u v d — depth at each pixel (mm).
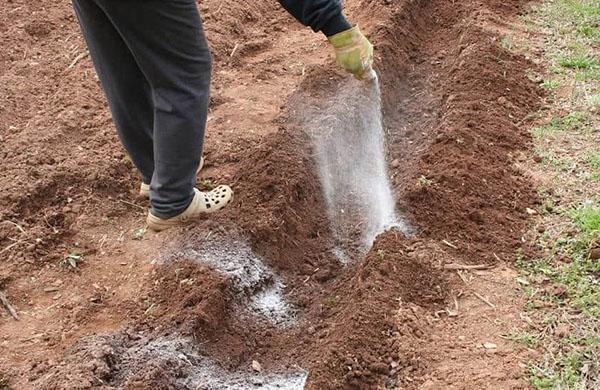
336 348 3521
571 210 4062
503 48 5066
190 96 3678
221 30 5352
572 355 3494
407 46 5266
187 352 3580
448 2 5594
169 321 3668
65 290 3854
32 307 3789
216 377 3570
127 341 3609
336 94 4840
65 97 4801
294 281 3984
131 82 3799
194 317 3652
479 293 3750
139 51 3590
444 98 4809
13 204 4156
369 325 3590
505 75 4871
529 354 3521
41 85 4910
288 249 4066
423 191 4102
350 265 4059
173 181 3842
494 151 4383
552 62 5027
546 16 5488
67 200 4219
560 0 5648
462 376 3455
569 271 3805
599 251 3852
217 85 4977
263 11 5715
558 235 3965
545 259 3871
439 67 5145
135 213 4195
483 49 5020
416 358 3512
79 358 3496
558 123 4574
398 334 3582
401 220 4055
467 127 4480
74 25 5418
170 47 3586
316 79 4934
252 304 3850
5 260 3939
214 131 4609
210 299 3711
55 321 3732
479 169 4242
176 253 3926
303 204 4250
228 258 3904
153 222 3959
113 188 4289
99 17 3654
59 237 4059
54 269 3934
